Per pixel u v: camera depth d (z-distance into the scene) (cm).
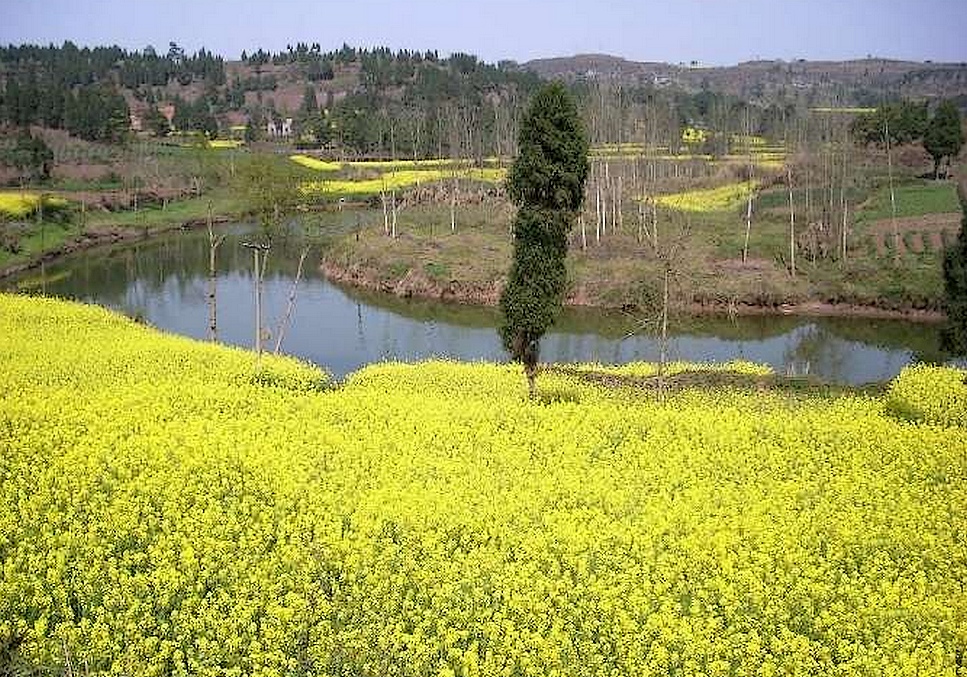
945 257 3631
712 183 9331
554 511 2041
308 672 1505
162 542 1814
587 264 6312
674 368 3938
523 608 1639
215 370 3328
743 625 1620
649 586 1711
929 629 1627
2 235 7388
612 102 8881
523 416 2773
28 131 11519
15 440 2294
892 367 4575
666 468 2317
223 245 8075
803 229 7250
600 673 1502
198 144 11400
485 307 5997
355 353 4784
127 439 2392
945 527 1991
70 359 3322
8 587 1623
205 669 1488
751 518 1998
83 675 1475
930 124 8944
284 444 2402
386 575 1744
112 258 7494
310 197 8069
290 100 19512
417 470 2259
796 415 2883
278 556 1816
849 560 1847
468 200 9244
